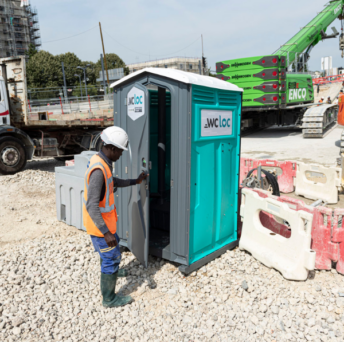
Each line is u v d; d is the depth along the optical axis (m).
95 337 2.77
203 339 2.72
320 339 2.69
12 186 7.82
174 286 3.49
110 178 2.89
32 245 4.64
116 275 3.09
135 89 3.67
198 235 3.72
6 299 3.27
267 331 2.80
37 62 68.12
